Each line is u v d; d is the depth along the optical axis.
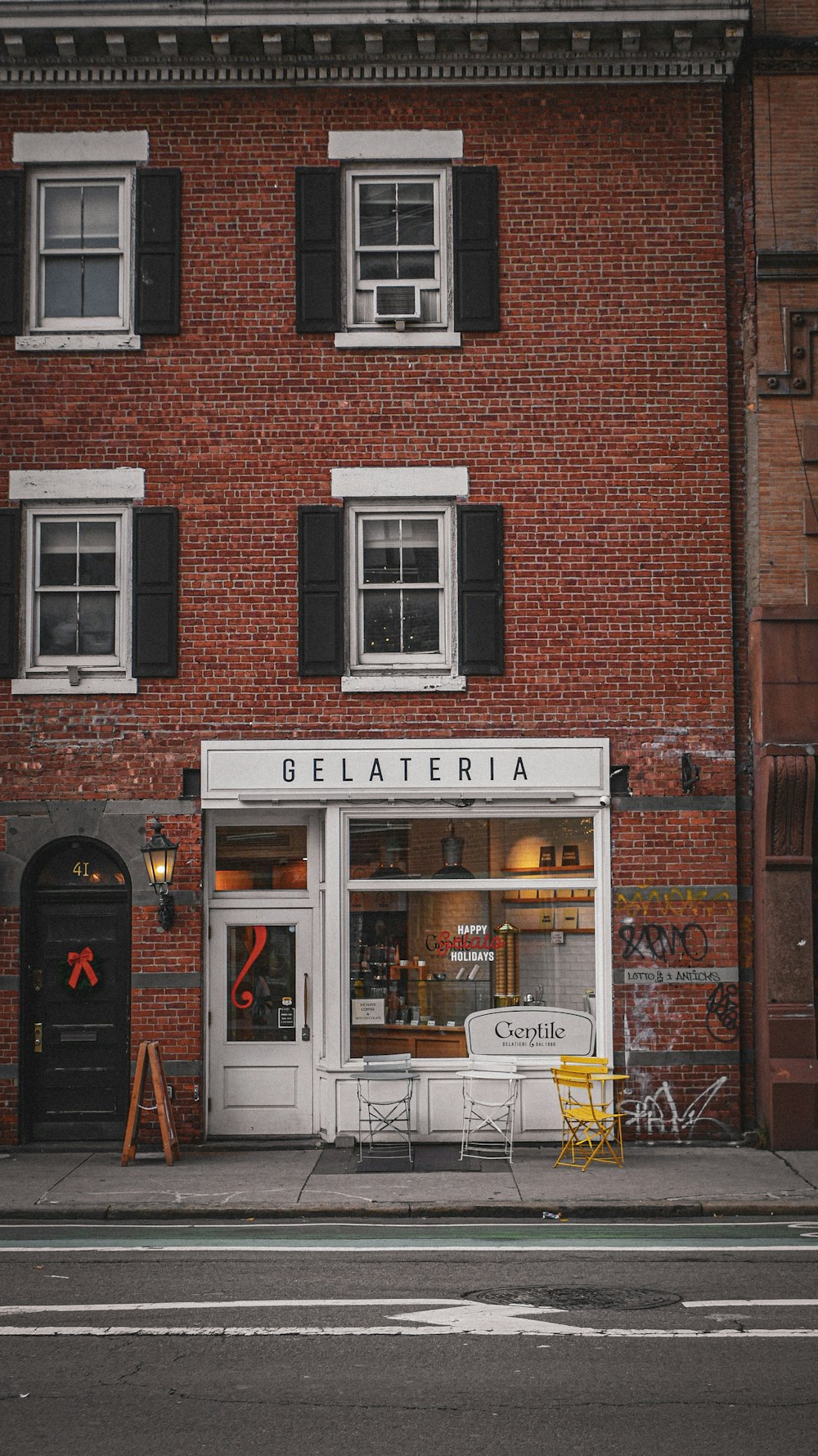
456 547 15.77
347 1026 15.46
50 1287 9.45
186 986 15.35
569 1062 14.49
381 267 16.03
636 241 15.98
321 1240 11.11
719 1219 12.15
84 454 15.80
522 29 15.56
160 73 15.95
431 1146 15.26
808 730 15.33
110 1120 15.51
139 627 15.61
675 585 15.73
